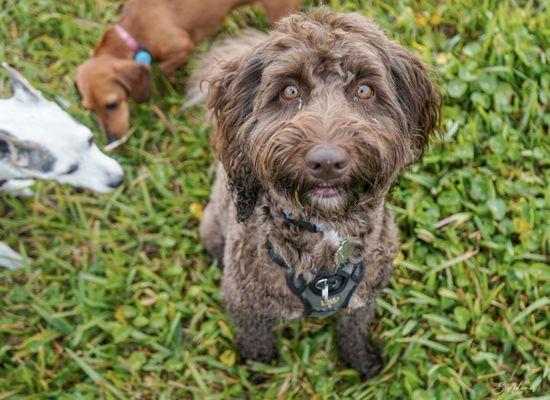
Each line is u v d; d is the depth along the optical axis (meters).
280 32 0.60
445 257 0.91
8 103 0.91
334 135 0.54
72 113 1.11
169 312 0.92
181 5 1.10
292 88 0.58
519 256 0.88
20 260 0.96
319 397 0.85
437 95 0.67
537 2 1.13
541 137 0.97
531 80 0.99
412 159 0.66
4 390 0.86
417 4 1.13
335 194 0.59
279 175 0.57
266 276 0.69
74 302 0.93
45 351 0.89
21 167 0.91
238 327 0.83
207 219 0.90
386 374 0.86
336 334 0.89
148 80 1.08
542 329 0.85
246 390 0.88
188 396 0.88
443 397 0.81
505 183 0.93
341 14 0.61
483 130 0.98
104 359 0.89
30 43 1.17
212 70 0.69
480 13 1.08
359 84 0.58
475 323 0.86
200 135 1.07
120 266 0.96
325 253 0.67
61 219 1.00
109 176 0.97
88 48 1.17
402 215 0.93
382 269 0.72
